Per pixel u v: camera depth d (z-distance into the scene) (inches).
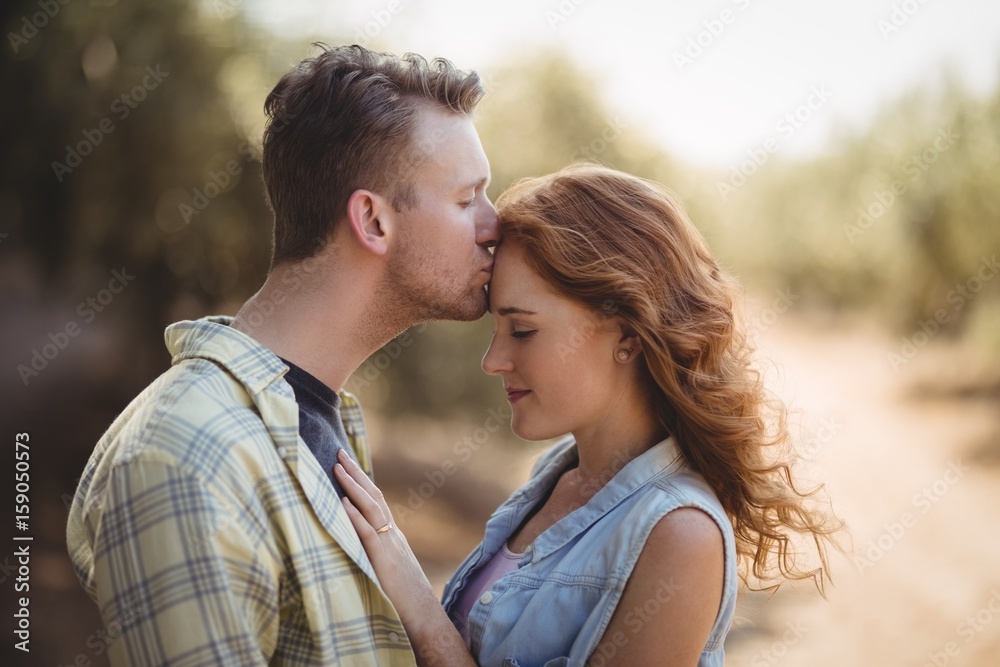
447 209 59.6
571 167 63.9
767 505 61.7
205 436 50.6
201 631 47.6
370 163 57.9
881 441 385.1
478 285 62.3
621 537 55.2
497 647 58.1
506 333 61.6
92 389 243.9
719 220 256.2
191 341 57.0
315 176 58.7
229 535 49.3
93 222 221.9
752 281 618.8
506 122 255.6
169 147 212.2
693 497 55.6
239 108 216.1
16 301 242.4
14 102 210.8
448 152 59.7
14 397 239.6
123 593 48.8
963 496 306.5
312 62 61.2
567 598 56.3
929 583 235.8
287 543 52.1
